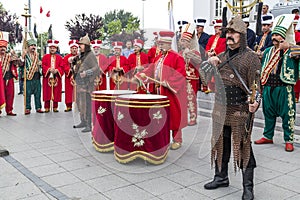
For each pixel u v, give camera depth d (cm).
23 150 526
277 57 514
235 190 378
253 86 340
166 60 468
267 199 356
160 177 416
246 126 349
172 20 549
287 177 416
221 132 358
